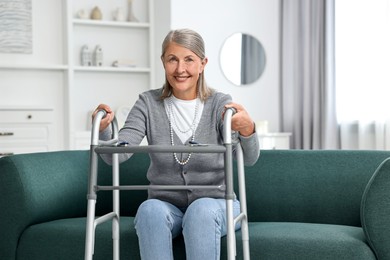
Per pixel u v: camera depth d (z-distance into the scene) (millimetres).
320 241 2354
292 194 2883
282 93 6137
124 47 6000
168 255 2178
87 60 5777
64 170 2975
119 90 5973
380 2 5430
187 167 2434
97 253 2580
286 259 2377
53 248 2670
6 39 5652
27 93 5688
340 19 5715
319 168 2875
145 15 6082
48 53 5762
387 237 2312
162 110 2492
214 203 2227
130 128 2453
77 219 2893
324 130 5805
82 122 5855
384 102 5375
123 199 3109
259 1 6082
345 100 5668
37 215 2771
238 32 6016
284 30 6113
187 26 5777
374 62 5473
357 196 2797
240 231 2475
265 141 5551
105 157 2510
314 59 5910
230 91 6020
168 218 2203
